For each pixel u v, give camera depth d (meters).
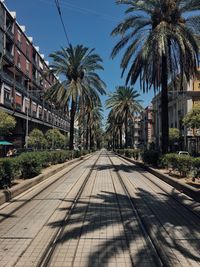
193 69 24.75
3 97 47.94
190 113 45.44
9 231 7.86
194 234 7.68
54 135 71.50
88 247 6.71
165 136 25.53
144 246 6.79
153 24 25.22
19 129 59.66
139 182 17.75
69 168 28.36
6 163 12.67
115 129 94.12
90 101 40.88
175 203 11.64
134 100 61.12
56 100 40.50
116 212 10.05
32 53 66.88
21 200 11.92
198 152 54.91
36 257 6.11
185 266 5.71
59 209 10.38
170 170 20.33
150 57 25.03
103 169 27.36
